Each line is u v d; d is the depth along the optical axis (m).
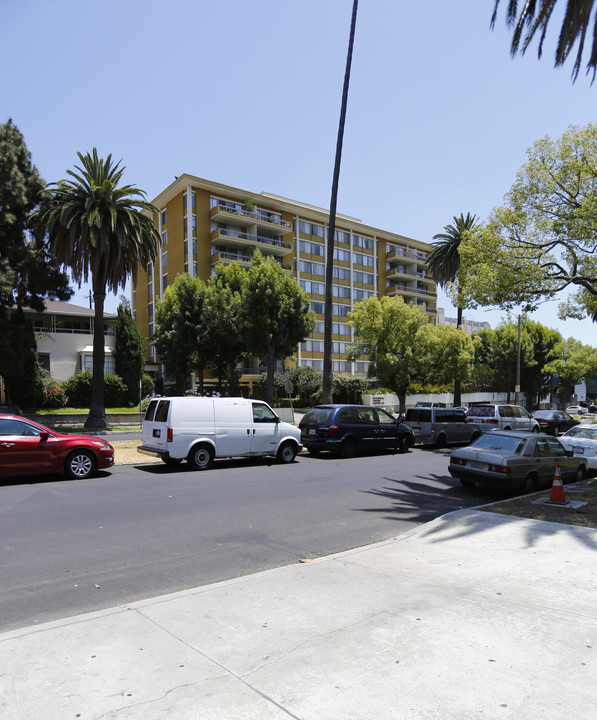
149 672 3.31
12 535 7.05
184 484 11.24
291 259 55.03
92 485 11.01
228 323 36.72
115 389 36.00
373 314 31.94
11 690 3.09
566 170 18.02
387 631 3.93
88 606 4.68
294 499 9.76
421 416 20.86
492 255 19.91
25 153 30.47
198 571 5.69
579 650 3.62
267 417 14.90
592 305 20.03
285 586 4.99
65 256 25.55
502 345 54.53
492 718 2.81
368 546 6.53
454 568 5.59
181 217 48.97
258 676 3.25
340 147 18.03
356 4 17.38
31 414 29.58
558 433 28.11
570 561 5.84
